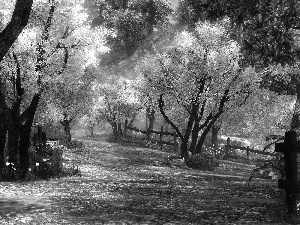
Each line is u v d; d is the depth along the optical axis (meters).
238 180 18.36
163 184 14.31
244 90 28.78
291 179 7.44
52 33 18.28
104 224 6.30
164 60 30.22
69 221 6.50
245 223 6.55
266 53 10.62
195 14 13.13
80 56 19.62
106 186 12.79
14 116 15.90
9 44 9.31
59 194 10.30
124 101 46.06
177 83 29.03
